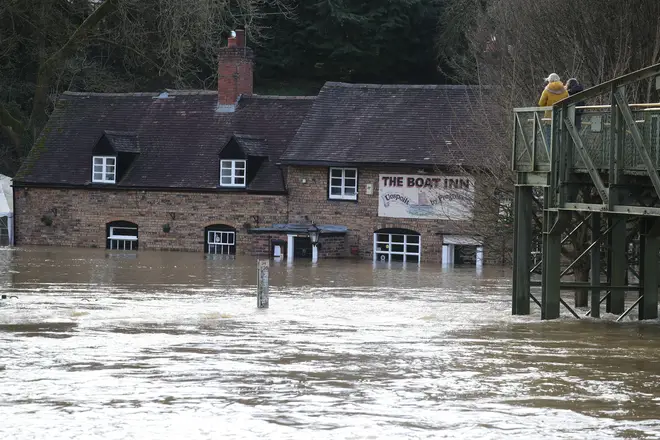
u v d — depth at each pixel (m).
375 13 101.25
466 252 70.75
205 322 36.75
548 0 52.41
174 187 79.12
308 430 21.02
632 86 48.12
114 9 76.31
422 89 77.94
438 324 36.56
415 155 73.44
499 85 54.25
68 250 78.19
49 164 82.94
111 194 80.81
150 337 32.47
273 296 48.16
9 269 61.41
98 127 84.44
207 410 22.52
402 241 74.06
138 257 72.62
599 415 22.38
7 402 23.03
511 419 21.98
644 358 29.20
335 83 80.38
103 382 25.14
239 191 77.69
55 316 37.91
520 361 28.56
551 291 37.25
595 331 34.72
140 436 20.53
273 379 25.70
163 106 84.62
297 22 102.88
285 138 80.06
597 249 38.31
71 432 20.73
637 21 50.19
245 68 83.25
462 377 26.19
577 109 34.91
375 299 47.09
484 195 51.34
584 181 35.69
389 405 23.09
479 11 79.94
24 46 88.06
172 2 71.31
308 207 76.44
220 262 70.00
